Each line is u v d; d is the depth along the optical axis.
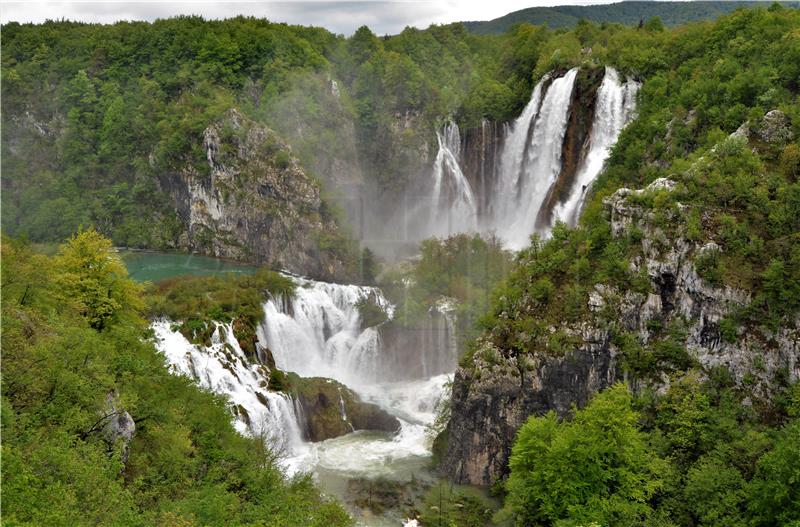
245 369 84.56
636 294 69.50
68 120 168.00
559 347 69.81
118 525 38.62
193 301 94.00
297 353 101.00
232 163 144.75
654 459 59.28
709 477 57.25
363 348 101.56
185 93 161.75
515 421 71.38
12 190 165.75
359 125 157.12
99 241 68.19
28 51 179.12
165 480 50.00
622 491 57.38
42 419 44.19
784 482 53.25
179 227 156.12
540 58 148.88
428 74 165.62
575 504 56.94
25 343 46.41
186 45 170.12
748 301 65.31
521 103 144.00
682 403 64.25
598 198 89.94
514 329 73.25
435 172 150.50
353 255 129.62
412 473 74.31
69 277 63.97
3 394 43.56
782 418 62.22
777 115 76.75
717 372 65.56
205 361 81.69
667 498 58.91
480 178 146.38
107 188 162.50
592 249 74.94
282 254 138.38
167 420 56.44
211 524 45.38
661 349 67.50
